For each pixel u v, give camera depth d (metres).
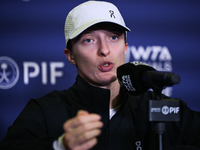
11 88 6.82
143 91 3.14
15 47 6.87
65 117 4.16
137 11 7.64
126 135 4.06
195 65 7.82
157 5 7.74
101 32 3.98
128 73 3.21
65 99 4.39
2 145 3.30
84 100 4.19
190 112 4.45
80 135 2.27
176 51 7.77
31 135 3.65
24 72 6.89
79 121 2.26
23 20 6.95
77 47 4.09
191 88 7.76
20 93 6.86
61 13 7.14
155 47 7.66
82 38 4.02
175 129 4.23
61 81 7.07
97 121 2.31
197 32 7.90
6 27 6.85
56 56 7.07
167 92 7.62
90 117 2.29
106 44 3.97
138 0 7.65
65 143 2.55
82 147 2.33
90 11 4.14
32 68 6.94
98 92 4.00
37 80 6.96
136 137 4.10
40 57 6.99
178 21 7.82
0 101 6.77
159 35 7.70
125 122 4.15
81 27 4.00
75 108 4.21
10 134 3.52
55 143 2.75
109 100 4.02
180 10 7.85
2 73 6.79
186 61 7.79
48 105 4.21
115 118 4.09
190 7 7.91
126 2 7.60
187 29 7.86
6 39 6.84
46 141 2.97
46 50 7.03
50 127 4.02
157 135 2.79
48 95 4.55
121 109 4.11
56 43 7.09
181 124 4.24
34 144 2.94
